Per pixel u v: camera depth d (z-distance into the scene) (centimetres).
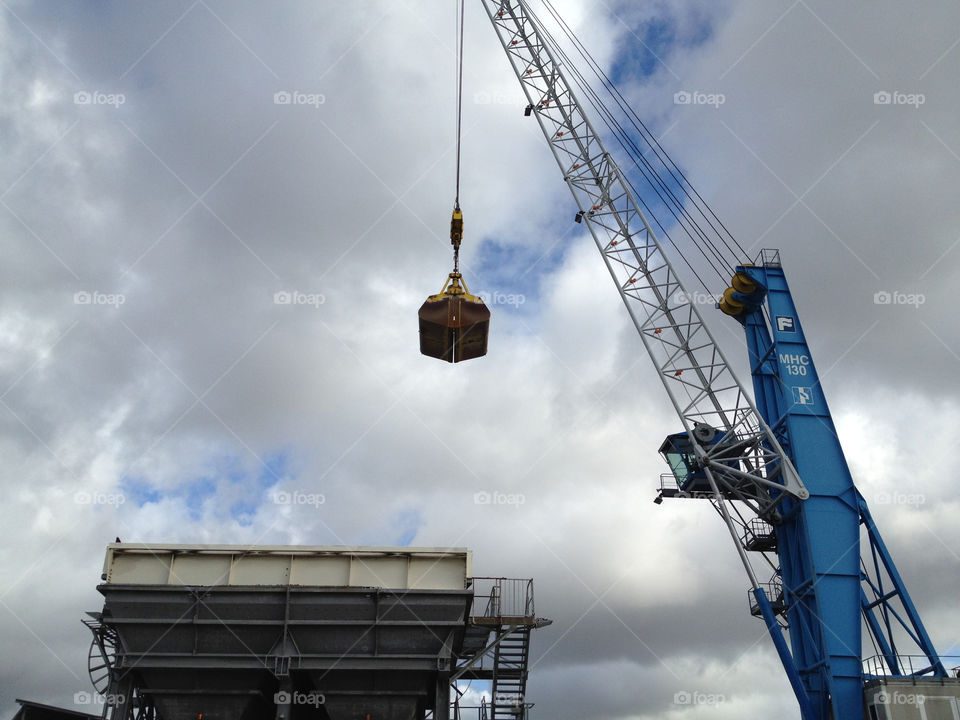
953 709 3641
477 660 3528
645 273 4891
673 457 4934
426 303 3756
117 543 3306
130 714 3219
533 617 3669
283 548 3328
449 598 3275
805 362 4656
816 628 4178
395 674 3284
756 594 4306
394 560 3344
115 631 3262
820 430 4500
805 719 4016
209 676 3266
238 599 3250
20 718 3189
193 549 3312
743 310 4956
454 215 4062
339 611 3262
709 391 4722
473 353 3866
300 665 3244
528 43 5175
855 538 4269
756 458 4594
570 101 5075
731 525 4469
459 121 4350
